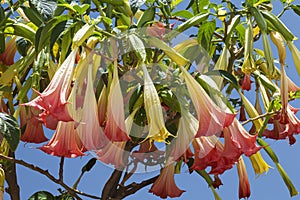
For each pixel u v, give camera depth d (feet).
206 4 7.90
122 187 7.63
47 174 7.13
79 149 6.39
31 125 7.66
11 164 7.57
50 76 6.94
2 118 6.57
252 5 7.09
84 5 6.40
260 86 8.20
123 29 6.73
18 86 7.48
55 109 5.61
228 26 7.45
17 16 8.47
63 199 8.09
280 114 7.23
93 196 7.36
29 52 7.52
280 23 7.00
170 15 7.63
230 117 6.21
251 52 6.99
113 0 6.91
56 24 6.31
